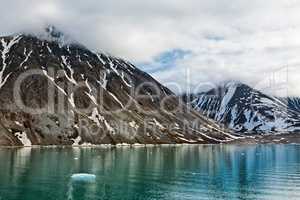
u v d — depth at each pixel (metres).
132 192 101.94
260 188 109.25
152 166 156.38
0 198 92.44
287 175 135.62
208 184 114.94
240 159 197.12
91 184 111.75
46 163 155.75
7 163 151.62
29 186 106.50
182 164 166.00
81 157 185.00
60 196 96.00
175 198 95.69
